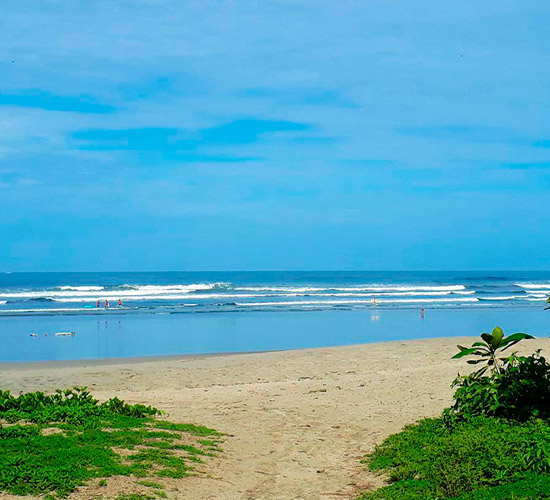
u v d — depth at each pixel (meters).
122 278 142.00
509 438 7.69
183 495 6.79
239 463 8.20
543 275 171.25
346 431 9.91
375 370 17.67
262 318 40.53
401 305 52.56
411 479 7.14
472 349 9.52
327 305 52.59
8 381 16.67
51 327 35.19
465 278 138.88
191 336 30.67
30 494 6.26
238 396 12.97
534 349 19.23
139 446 8.23
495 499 6.07
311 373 17.52
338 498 7.00
